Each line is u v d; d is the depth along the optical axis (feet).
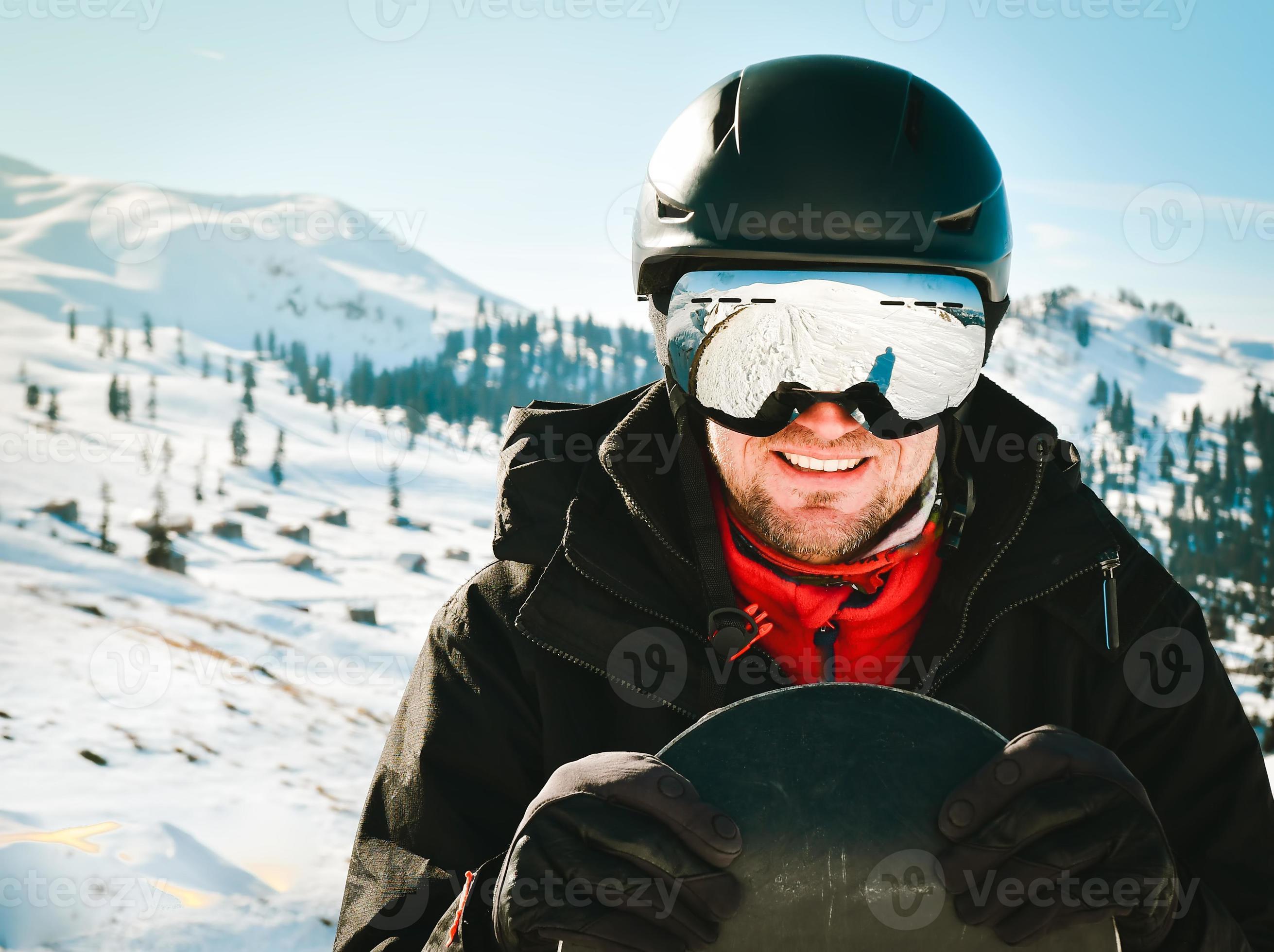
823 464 3.02
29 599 50.19
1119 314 644.27
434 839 3.22
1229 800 3.39
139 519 143.84
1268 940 3.26
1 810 21.99
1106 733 3.43
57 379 382.22
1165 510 357.41
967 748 2.40
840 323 2.89
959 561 3.34
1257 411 476.13
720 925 2.25
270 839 22.18
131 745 28.91
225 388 395.34
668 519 3.40
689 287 3.09
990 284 3.25
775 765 2.37
